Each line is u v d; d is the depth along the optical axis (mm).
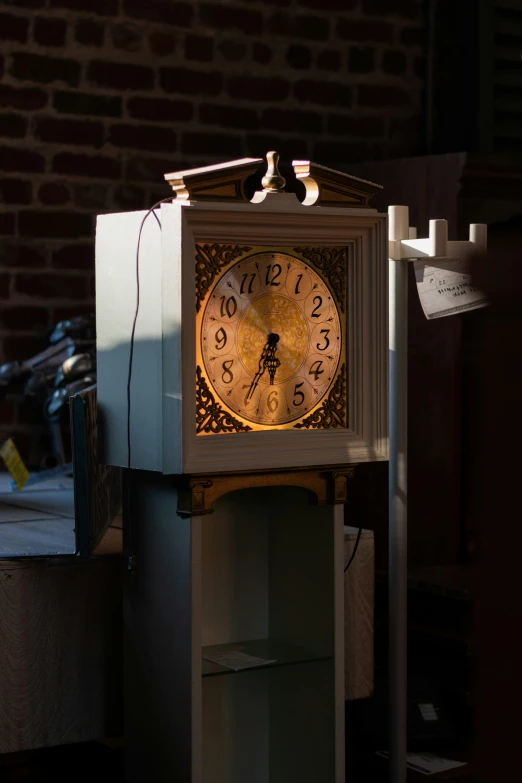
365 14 4176
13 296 3668
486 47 4262
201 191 1900
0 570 2117
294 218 1970
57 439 3543
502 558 3473
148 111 3830
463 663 3049
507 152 4359
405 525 2250
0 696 2115
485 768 2789
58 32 3689
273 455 1977
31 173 3676
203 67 3908
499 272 3578
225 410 1947
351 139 4188
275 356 2002
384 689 3037
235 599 2234
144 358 1977
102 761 2498
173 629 1978
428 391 3641
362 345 2088
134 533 2078
